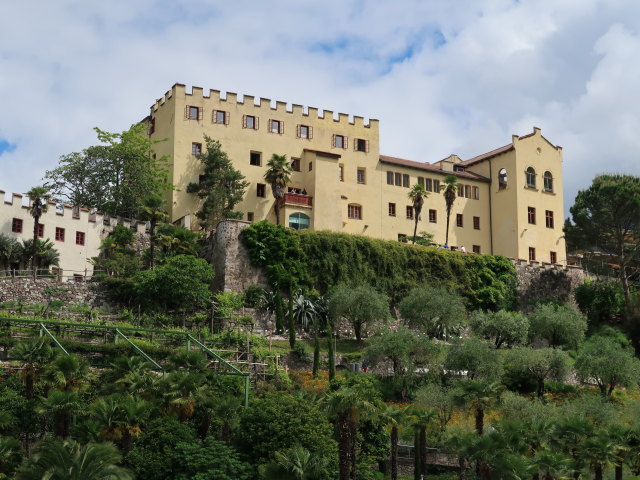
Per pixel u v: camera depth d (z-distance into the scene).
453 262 82.62
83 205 82.56
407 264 80.19
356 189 88.81
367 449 49.16
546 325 73.06
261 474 39.16
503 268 85.56
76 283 67.75
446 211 93.69
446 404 51.50
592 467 43.28
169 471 40.03
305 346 66.12
